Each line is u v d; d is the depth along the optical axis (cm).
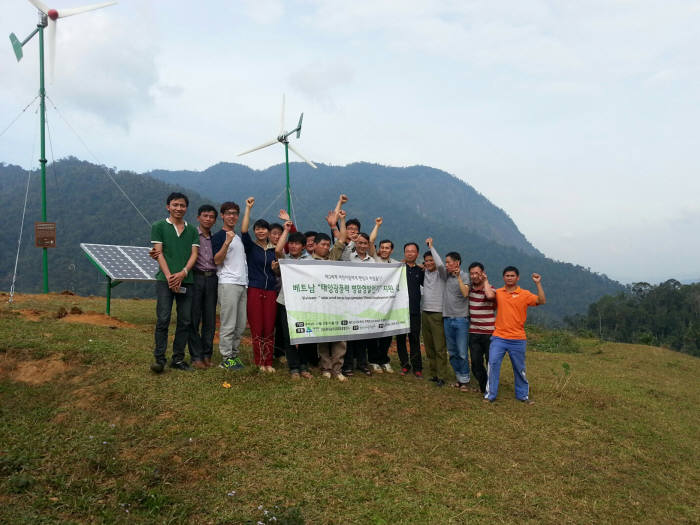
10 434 452
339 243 745
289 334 649
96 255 977
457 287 757
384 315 749
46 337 690
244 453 451
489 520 399
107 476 400
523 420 648
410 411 605
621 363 1322
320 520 370
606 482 510
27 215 11831
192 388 570
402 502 407
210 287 662
